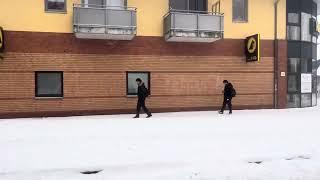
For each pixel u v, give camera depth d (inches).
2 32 649.0
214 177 298.2
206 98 768.9
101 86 713.0
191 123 568.4
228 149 388.5
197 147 395.5
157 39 742.5
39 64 682.2
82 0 700.7
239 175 304.0
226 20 782.5
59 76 696.4
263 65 807.1
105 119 628.7
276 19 815.1
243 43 792.3
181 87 754.8
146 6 737.0
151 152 373.1
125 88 724.7
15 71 672.4
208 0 774.5
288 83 844.0
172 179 294.4
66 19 692.1
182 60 756.0
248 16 796.6
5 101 668.1
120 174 310.7
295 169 322.7
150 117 657.6
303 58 869.2
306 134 472.4
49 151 373.7
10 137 445.7
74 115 699.4
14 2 669.3
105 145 401.4
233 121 593.6
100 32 666.2
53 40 687.7
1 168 314.7
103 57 713.6
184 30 706.8
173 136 453.4
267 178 296.4
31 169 311.1
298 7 856.3
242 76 791.7
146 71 737.0
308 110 789.2
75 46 698.8
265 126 538.0
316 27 915.4
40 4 681.6
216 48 775.1
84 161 337.1
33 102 681.6
